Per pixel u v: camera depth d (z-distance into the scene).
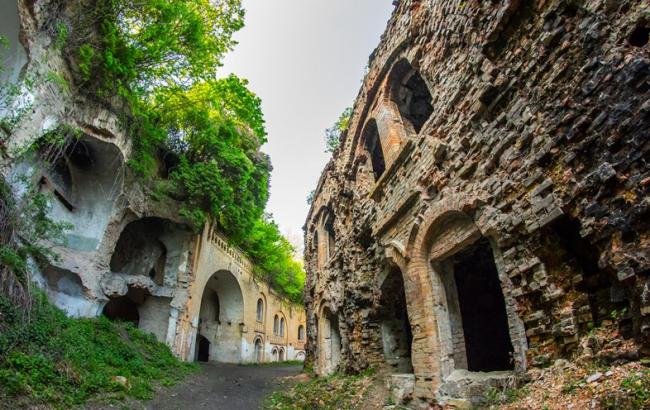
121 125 13.17
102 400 7.43
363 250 11.83
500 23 5.25
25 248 8.58
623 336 3.61
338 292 14.00
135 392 8.85
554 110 4.43
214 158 18.69
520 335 4.93
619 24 3.67
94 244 13.80
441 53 7.49
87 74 11.07
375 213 10.27
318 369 16.00
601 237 3.71
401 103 10.89
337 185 14.98
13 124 8.41
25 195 8.93
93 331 11.70
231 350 25.55
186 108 17.33
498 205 5.41
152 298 17.61
